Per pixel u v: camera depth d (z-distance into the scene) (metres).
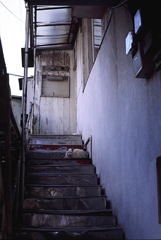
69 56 9.09
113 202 3.68
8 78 2.45
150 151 2.58
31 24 5.15
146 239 2.55
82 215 3.48
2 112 2.36
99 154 4.70
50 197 3.77
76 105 8.72
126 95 3.36
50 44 8.73
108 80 4.29
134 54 2.76
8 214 2.32
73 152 5.50
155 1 2.51
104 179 4.25
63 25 7.61
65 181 4.36
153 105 2.56
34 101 8.57
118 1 3.60
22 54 4.34
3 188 2.33
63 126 8.51
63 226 3.35
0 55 2.31
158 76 2.48
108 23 4.39
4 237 2.25
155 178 2.45
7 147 2.38
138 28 2.53
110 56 4.21
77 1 3.51
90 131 5.72
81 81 7.26
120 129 3.55
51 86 8.88
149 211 2.53
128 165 3.17
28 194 3.93
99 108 4.89
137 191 2.85
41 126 8.41
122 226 3.25
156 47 2.43
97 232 3.10
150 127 2.61
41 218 3.36
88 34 6.84
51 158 5.15
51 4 3.59
